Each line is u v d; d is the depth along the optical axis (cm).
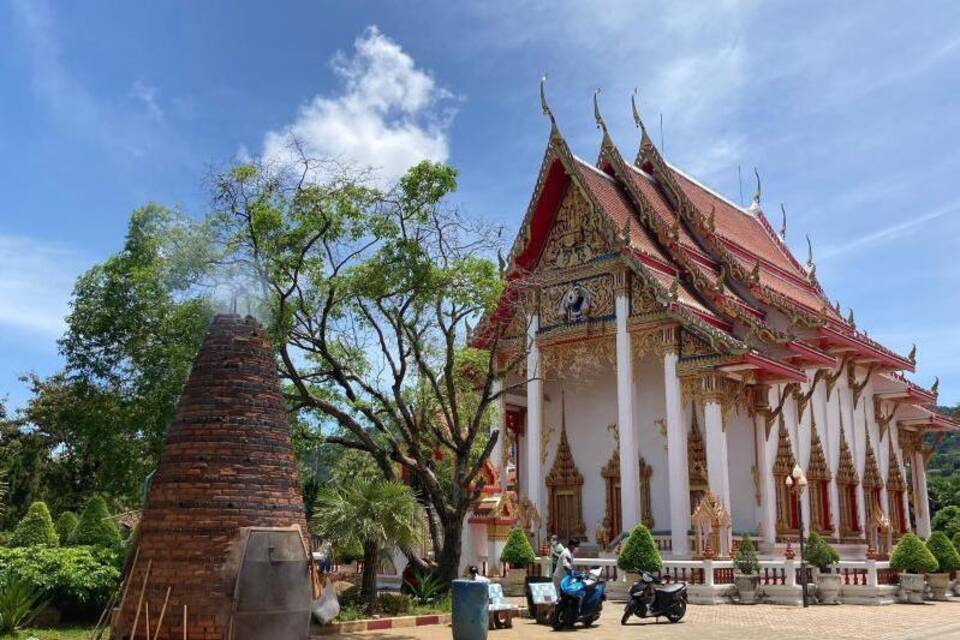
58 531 2827
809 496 3027
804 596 2120
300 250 1712
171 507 945
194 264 1681
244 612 896
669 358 2706
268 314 1320
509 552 2350
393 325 1873
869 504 3416
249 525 941
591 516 3156
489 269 1834
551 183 3059
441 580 1894
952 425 4009
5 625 1306
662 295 2720
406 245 1734
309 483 2689
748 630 1590
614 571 2400
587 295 2953
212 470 953
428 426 2108
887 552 3244
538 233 3092
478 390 2920
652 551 2278
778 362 2680
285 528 950
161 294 1873
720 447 2570
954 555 2434
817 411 3166
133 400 2484
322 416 2002
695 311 2750
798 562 2345
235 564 912
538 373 3020
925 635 1516
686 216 3328
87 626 1449
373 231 1730
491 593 1603
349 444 1977
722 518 2456
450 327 1925
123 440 2752
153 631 905
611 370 3225
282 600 920
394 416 1962
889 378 3641
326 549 1758
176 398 1850
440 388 2169
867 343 3375
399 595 1702
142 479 2764
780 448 2892
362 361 1980
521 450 3347
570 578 1633
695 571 2252
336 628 1456
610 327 2861
